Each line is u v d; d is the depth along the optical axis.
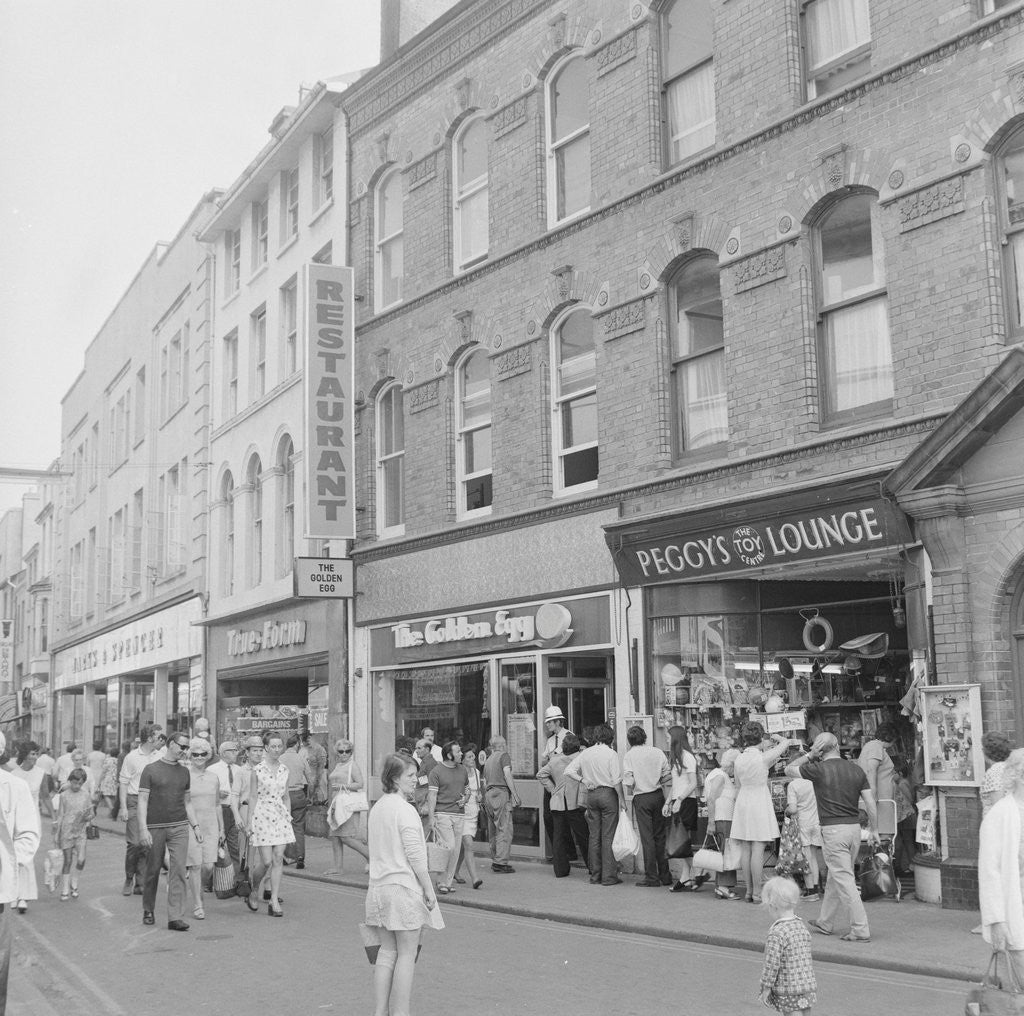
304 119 24.41
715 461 14.64
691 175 15.18
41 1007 8.75
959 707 11.28
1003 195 11.90
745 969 9.41
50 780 19.50
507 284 18.38
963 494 11.42
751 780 12.47
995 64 11.84
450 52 20.09
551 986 8.95
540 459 17.50
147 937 11.70
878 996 8.28
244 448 27.88
